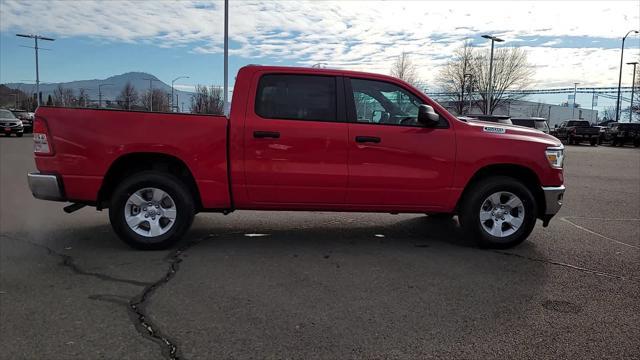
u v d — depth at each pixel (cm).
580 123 3959
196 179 545
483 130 577
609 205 927
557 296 438
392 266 515
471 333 362
